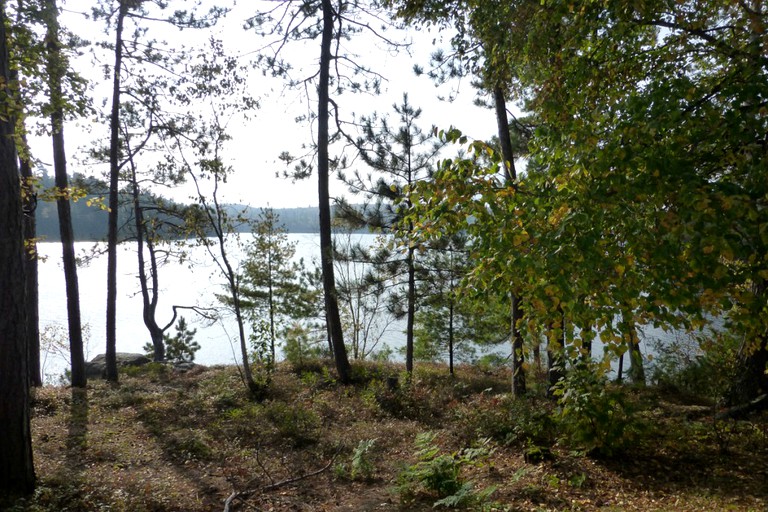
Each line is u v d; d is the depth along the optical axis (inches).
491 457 335.3
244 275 907.4
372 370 656.4
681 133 162.7
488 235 175.2
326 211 601.0
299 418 434.9
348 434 411.8
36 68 407.8
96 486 285.7
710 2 183.5
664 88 163.2
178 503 277.6
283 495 296.0
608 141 171.8
